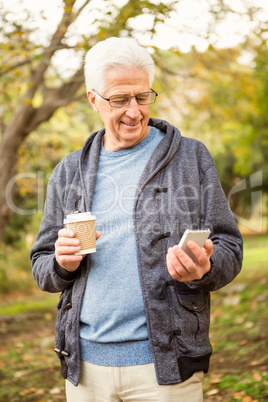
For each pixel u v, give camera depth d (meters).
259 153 19.86
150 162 1.95
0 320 8.91
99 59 1.94
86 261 1.92
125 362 1.82
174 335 1.80
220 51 9.44
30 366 5.95
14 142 9.04
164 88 9.38
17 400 4.75
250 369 4.75
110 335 1.85
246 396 4.07
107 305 1.85
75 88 8.97
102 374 1.87
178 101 10.46
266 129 11.61
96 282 1.89
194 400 1.82
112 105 1.93
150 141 2.04
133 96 1.92
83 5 6.48
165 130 2.10
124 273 1.86
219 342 5.91
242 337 5.89
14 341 7.41
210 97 10.61
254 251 17.31
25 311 9.91
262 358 4.96
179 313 1.81
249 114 11.15
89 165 2.05
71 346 1.93
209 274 1.74
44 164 10.65
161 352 1.78
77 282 1.95
